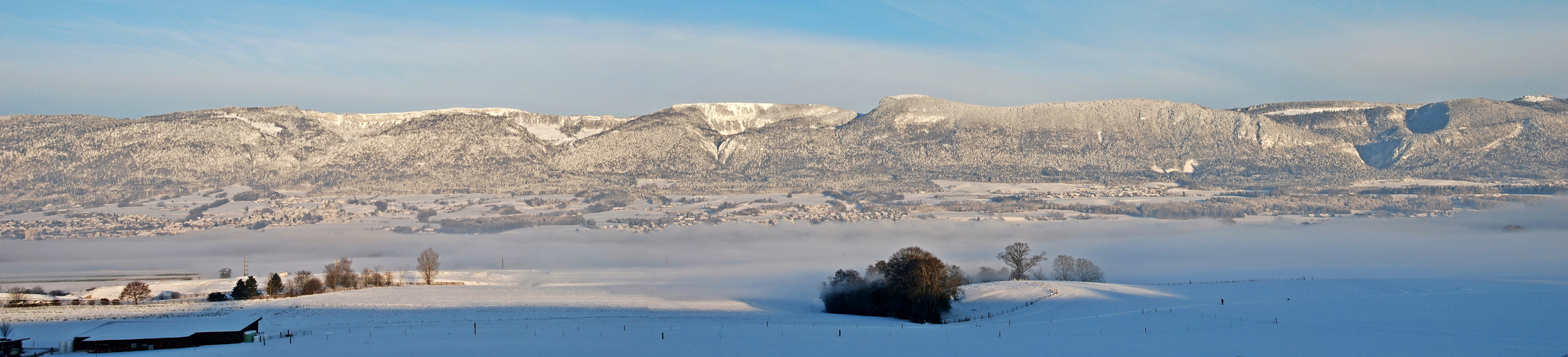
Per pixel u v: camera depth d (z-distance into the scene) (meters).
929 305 140.38
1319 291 152.62
